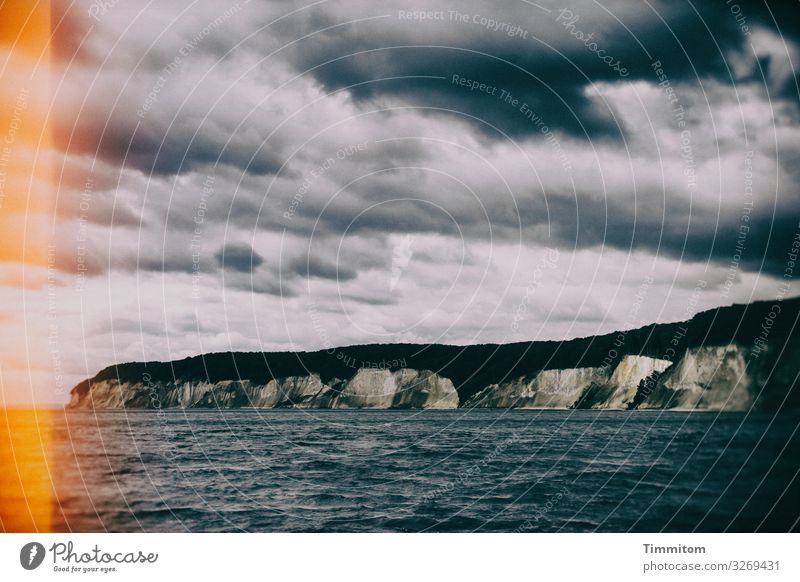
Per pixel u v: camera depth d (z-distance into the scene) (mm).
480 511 12375
